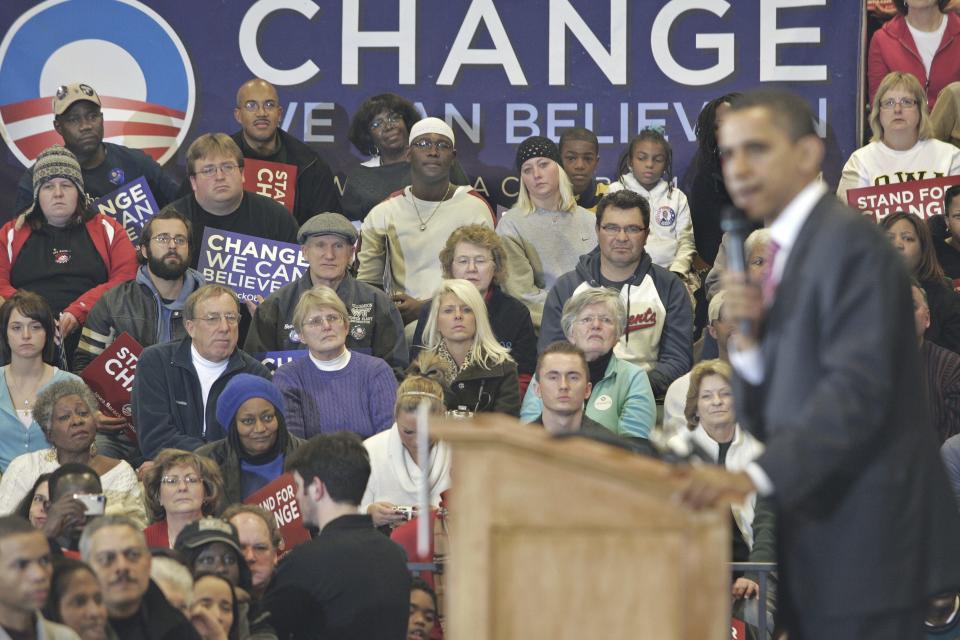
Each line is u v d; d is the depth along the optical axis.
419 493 18.66
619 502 8.16
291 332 22.39
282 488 17.88
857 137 27.95
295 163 26.88
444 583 16.86
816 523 9.37
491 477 8.23
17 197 25.98
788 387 9.22
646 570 8.12
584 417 19.09
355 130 27.39
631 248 22.80
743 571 17.20
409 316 24.20
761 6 28.14
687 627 8.06
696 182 26.34
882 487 9.20
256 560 15.77
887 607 9.17
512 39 28.38
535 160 25.06
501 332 22.86
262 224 24.89
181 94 28.61
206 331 20.53
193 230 24.42
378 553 14.02
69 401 19.30
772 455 8.72
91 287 24.41
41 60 28.61
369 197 27.00
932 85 27.72
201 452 18.97
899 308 9.13
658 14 28.22
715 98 28.17
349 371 20.89
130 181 27.42
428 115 28.38
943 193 25.23
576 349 18.70
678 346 22.75
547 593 8.16
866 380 8.86
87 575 12.33
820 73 28.03
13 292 24.11
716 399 18.86
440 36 28.42
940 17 27.67
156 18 28.69
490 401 20.95
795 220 9.36
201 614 13.56
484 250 22.81
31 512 16.77
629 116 28.19
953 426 21.55
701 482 8.16
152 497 17.45
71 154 24.77
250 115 26.59
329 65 28.45
